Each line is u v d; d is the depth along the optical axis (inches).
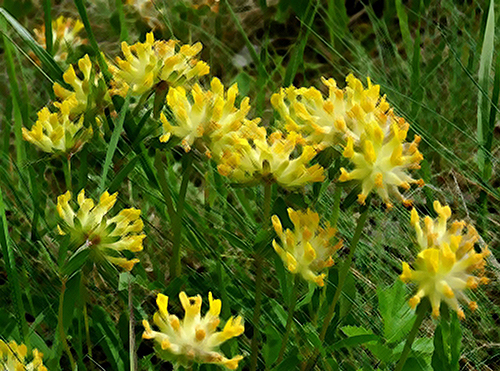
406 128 12.9
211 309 11.9
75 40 20.0
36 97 19.7
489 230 17.0
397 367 12.5
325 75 21.5
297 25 22.3
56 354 13.5
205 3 21.9
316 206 16.8
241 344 14.6
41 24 21.6
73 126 14.2
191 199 17.4
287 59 22.0
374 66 20.8
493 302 15.9
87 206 12.8
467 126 19.3
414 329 12.2
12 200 17.1
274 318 14.6
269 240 13.4
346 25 22.0
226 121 13.4
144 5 21.4
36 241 15.5
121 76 14.0
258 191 17.1
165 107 15.8
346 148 12.4
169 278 16.4
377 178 12.3
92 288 15.5
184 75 14.0
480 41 19.6
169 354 11.8
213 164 16.5
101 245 12.9
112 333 14.1
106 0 21.9
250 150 13.0
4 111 19.4
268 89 20.4
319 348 13.4
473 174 17.7
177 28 21.5
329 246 12.7
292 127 13.3
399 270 16.5
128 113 14.5
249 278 15.8
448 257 11.5
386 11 22.5
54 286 15.4
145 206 16.8
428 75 20.0
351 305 14.2
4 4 21.5
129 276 13.8
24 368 12.3
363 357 14.3
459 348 13.1
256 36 22.4
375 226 17.3
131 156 16.5
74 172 17.1
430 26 22.2
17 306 13.2
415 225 12.1
